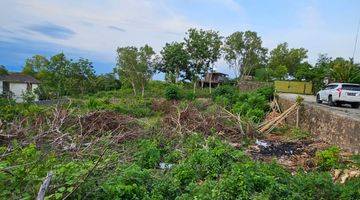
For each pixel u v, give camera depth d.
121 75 50.50
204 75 55.53
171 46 53.62
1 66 55.44
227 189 6.73
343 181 9.00
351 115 15.27
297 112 18.72
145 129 14.80
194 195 6.87
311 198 6.94
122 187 6.51
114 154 8.24
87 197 6.02
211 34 53.44
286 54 73.62
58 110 13.59
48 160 6.37
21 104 19.72
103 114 15.23
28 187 5.45
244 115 21.55
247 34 60.22
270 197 6.77
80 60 53.94
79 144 9.21
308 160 11.54
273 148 14.11
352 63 33.41
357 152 12.13
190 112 18.27
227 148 11.01
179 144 12.70
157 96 42.69
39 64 74.25
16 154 6.50
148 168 9.95
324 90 24.17
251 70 64.62
